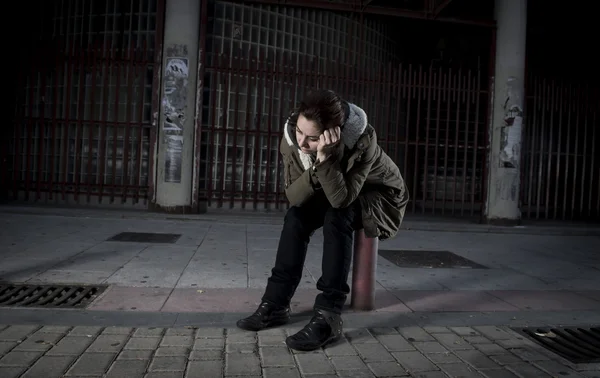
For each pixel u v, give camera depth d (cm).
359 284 302
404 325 276
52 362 205
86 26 830
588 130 1034
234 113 809
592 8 1067
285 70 809
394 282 387
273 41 853
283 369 210
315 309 246
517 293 367
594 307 334
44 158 837
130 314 275
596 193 1005
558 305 336
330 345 242
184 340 238
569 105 901
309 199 247
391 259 491
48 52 799
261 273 397
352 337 254
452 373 213
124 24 817
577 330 285
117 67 782
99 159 814
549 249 614
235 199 832
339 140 212
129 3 816
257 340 243
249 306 301
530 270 467
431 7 812
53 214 704
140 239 538
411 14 813
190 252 475
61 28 841
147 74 810
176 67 756
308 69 880
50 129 830
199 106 774
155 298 309
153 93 771
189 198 771
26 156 834
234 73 793
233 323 267
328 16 902
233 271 400
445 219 844
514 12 807
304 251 266
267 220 729
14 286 326
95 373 197
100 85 821
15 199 821
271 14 850
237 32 825
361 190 258
